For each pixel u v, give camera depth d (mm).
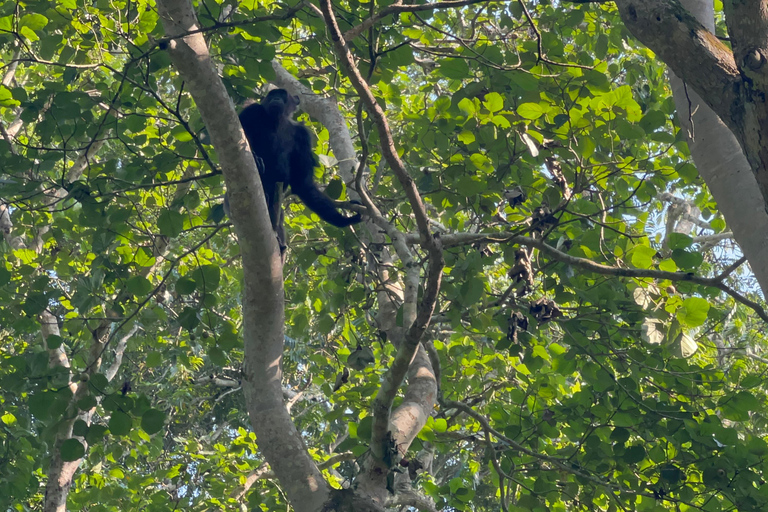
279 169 10727
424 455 13023
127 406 8859
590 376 10625
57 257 12516
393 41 10273
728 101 4871
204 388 23172
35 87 16750
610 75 12812
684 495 9852
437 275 7078
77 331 11328
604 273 8266
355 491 7887
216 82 7098
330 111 13023
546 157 9664
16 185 9750
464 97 9984
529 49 10047
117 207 10477
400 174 6848
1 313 11945
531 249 9508
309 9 9695
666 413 9914
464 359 13484
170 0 6902
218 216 10258
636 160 9156
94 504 13578
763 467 9469
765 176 4684
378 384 12109
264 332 8266
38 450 13469
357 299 11188
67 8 9938
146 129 10711
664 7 5215
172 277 14328
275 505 12266
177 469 13828
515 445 10203
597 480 10141
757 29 4582
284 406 8398
